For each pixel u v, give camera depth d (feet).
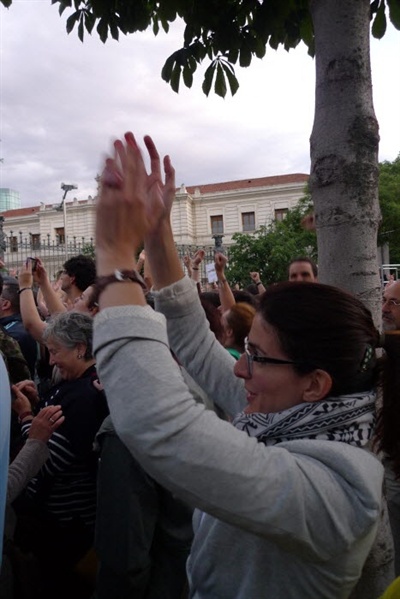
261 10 8.46
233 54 9.12
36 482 7.39
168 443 2.64
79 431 7.32
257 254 62.75
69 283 13.48
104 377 2.74
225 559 3.45
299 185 133.49
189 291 4.57
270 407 3.52
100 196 2.80
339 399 3.37
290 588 3.23
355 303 3.58
